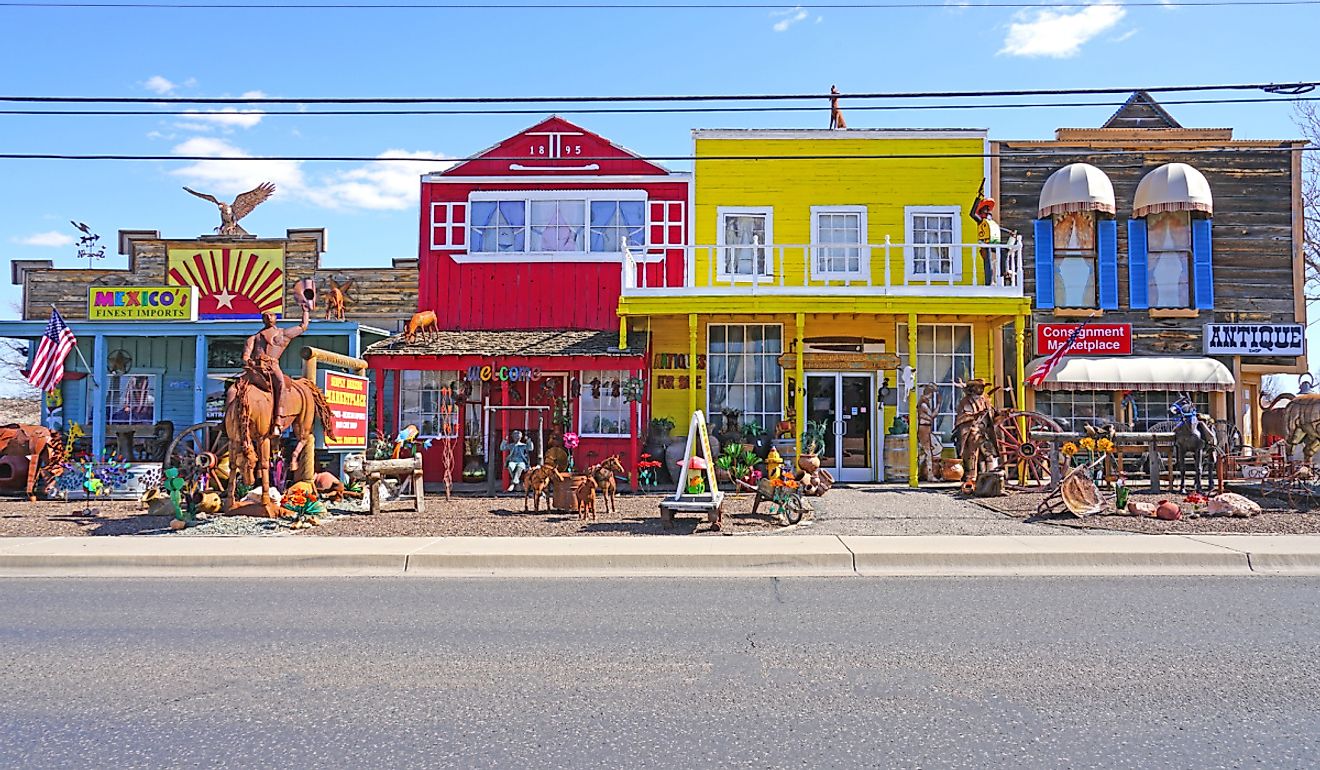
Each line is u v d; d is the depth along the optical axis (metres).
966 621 7.32
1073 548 10.42
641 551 10.38
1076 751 4.55
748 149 20.05
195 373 19.11
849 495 15.89
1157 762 4.41
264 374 12.98
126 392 20.58
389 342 18.09
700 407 19.20
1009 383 18.84
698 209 20.06
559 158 20.39
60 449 16.62
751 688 5.57
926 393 18.59
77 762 4.46
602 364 17.28
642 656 6.29
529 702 5.32
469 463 19.09
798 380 17.09
